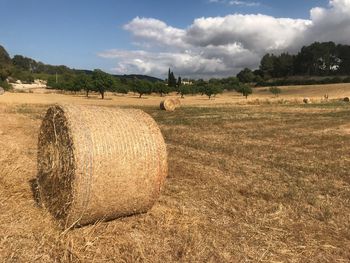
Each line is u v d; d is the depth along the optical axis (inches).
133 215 269.6
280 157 508.1
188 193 329.7
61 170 248.8
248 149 565.0
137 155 254.2
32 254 204.4
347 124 927.7
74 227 242.2
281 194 339.0
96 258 209.2
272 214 288.7
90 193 239.8
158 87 4060.0
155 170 261.3
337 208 309.9
